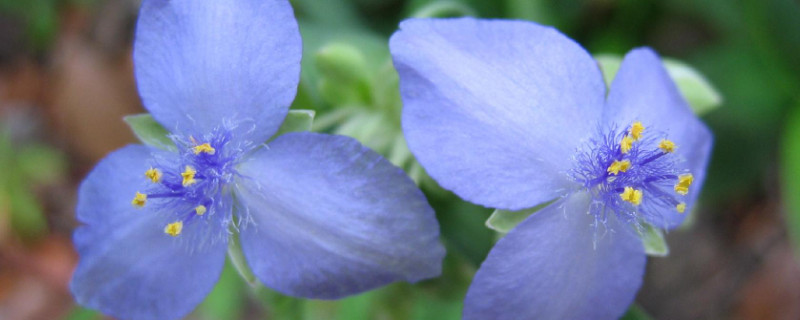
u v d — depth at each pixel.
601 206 0.15
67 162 0.27
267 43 0.14
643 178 0.15
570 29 0.21
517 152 0.14
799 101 0.19
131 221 0.15
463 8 0.18
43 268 0.27
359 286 0.15
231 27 0.15
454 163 0.14
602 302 0.15
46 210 0.27
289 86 0.14
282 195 0.15
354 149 0.14
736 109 0.20
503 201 0.14
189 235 0.15
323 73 0.17
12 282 0.27
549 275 0.15
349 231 0.14
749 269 0.23
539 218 0.14
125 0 0.28
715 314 0.23
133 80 0.27
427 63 0.14
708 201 0.22
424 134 0.14
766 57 0.19
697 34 0.22
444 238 0.16
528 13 0.19
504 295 0.15
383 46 0.19
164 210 0.15
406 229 0.14
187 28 0.15
